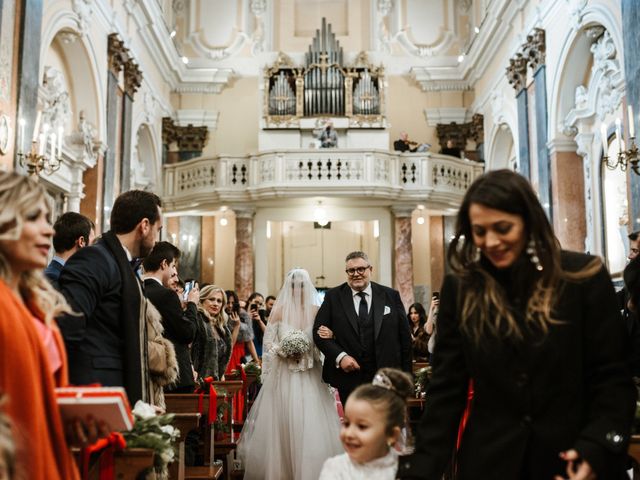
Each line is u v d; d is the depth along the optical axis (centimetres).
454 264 207
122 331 296
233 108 1712
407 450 343
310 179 1433
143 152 1525
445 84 1697
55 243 394
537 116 1145
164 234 1695
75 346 281
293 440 479
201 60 1712
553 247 191
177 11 1738
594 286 191
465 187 1546
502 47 1383
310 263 1881
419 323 858
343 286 509
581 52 1009
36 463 170
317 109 1625
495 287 195
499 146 1491
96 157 1083
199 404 438
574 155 1066
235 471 555
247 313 898
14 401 170
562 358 186
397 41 1733
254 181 1466
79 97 1078
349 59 1711
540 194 1126
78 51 1030
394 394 259
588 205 1016
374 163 1441
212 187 1484
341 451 486
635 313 300
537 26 1130
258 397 530
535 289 190
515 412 189
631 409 184
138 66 1299
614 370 187
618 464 182
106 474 255
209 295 636
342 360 473
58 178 973
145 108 1428
